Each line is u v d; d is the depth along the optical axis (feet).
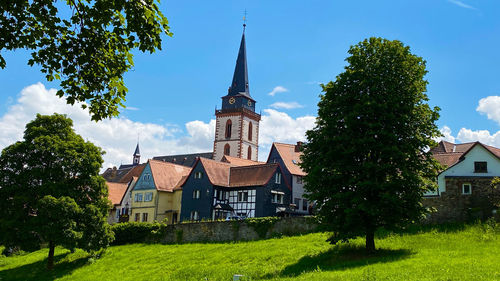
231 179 188.96
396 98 90.89
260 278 84.38
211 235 144.15
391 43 98.94
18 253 164.25
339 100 95.55
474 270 65.21
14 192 125.49
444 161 138.51
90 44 41.19
